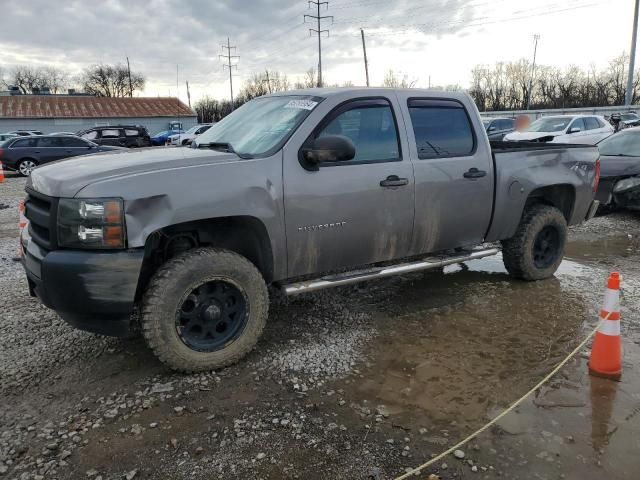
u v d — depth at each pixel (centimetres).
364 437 282
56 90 9412
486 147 470
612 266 603
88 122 4916
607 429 288
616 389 330
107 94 9250
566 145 553
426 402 316
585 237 752
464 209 455
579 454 267
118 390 328
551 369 357
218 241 373
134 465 260
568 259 636
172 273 326
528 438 280
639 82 6272
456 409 309
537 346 392
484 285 532
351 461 263
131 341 396
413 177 418
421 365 362
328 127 383
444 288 523
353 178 387
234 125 430
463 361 369
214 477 252
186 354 337
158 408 308
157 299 324
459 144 455
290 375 347
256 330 361
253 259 379
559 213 533
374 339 404
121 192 304
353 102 398
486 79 7444
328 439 280
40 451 269
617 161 838
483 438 281
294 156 365
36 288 327
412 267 436
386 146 412
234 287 351
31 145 1844
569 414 303
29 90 9300
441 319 444
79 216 302
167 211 316
